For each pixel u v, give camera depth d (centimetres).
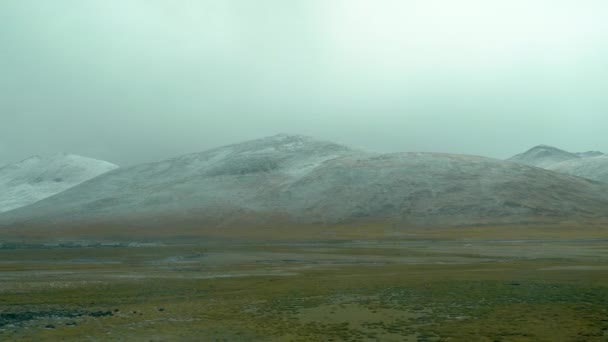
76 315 2664
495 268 4409
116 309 2822
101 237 13988
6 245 11006
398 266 4897
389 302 2823
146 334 2230
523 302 2703
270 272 4603
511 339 2014
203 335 2202
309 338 2108
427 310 2583
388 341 2036
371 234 12525
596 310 2464
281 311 2672
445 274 4000
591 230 12044
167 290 3519
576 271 3975
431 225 13862
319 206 16562
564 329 2134
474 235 11512
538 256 5800
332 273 4388
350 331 2205
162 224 16250
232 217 16462
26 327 2389
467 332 2133
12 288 3659
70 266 5588
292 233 13350
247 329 2289
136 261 6225
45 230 16412
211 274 4509
